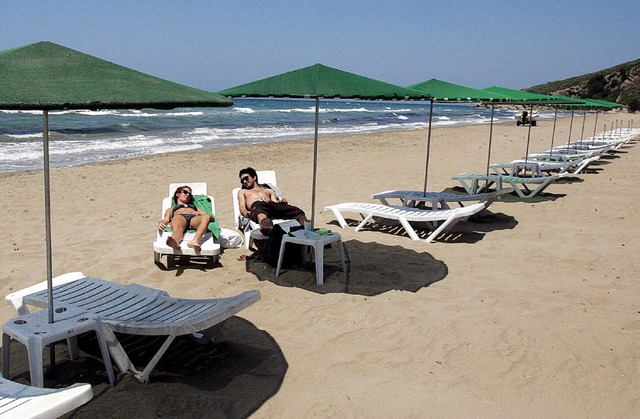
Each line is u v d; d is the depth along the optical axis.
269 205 6.39
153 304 3.74
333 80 4.96
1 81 2.44
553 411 3.19
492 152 18.97
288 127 31.52
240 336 4.15
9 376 3.53
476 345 3.98
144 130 25.20
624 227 7.55
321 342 4.05
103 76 2.87
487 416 3.13
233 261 6.01
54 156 15.59
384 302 4.81
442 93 7.74
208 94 3.26
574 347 3.95
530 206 9.05
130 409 3.13
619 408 3.22
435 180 12.17
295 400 3.27
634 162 15.15
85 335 4.12
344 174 12.84
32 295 3.90
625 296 4.94
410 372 3.61
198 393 3.32
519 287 5.18
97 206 8.97
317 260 5.25
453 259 6.10
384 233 7.33
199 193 6.81
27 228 7.46
